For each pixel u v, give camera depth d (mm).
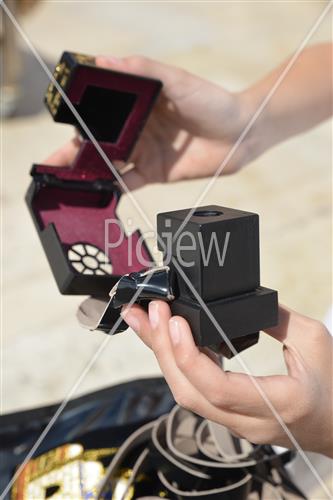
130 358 1795
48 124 3215
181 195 2514
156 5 4664
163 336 745
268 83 1353
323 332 831
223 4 4652
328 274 2137
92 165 1049
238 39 4070
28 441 1156
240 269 744
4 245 2277
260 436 811
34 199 1021
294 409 790
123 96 1063
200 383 745
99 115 1069
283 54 3830
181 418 1048
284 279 2107
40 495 1038
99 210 1058
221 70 3629
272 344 1742
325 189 2646
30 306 1992
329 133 3062
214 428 993
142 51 3926
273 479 1013
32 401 1640
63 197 1041
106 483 1014
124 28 4285
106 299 912
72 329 1898
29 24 4266
